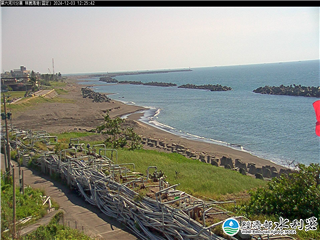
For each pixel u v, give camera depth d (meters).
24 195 18.61
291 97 94.00
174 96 113.44
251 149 41.38
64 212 16.97
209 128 55.41
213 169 29.30
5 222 14.56
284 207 15.50
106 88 169.00
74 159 22.89
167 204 14.29
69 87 164.12
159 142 43.69
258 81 176.62
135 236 14.12
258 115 65.38
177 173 26.44
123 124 58.53
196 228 12.34
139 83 196.75
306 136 46.44
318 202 15.09
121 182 18.84
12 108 70.56
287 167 33.12
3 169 25.27
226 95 109.44
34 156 27.00
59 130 50.84
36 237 13.13
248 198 19.45
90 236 13.87
